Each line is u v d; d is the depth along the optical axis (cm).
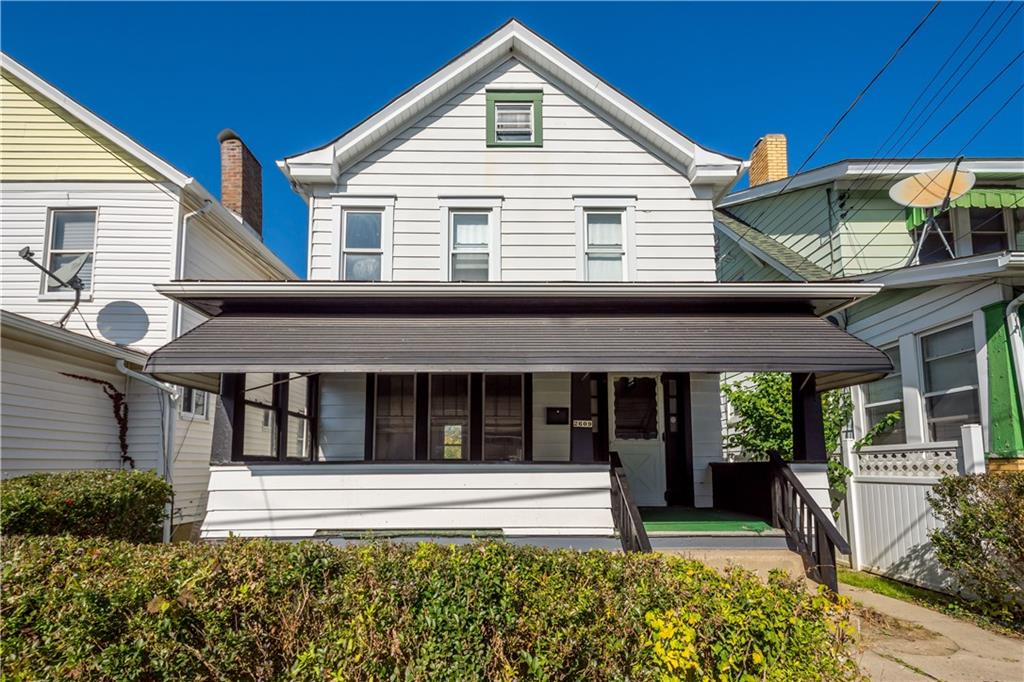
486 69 1075
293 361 730
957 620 723
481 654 353
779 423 1127
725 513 920
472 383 984
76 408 1052
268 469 771
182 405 1230
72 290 1209
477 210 1040
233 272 1495
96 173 1245
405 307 862
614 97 1041
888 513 931
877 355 745
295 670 353
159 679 353
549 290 827
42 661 353
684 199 1042
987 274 880
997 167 1255
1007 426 862
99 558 391
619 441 1027
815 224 1372
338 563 382
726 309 880
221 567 371
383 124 1027
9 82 1265
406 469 777
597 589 367
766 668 345
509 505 773
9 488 675
